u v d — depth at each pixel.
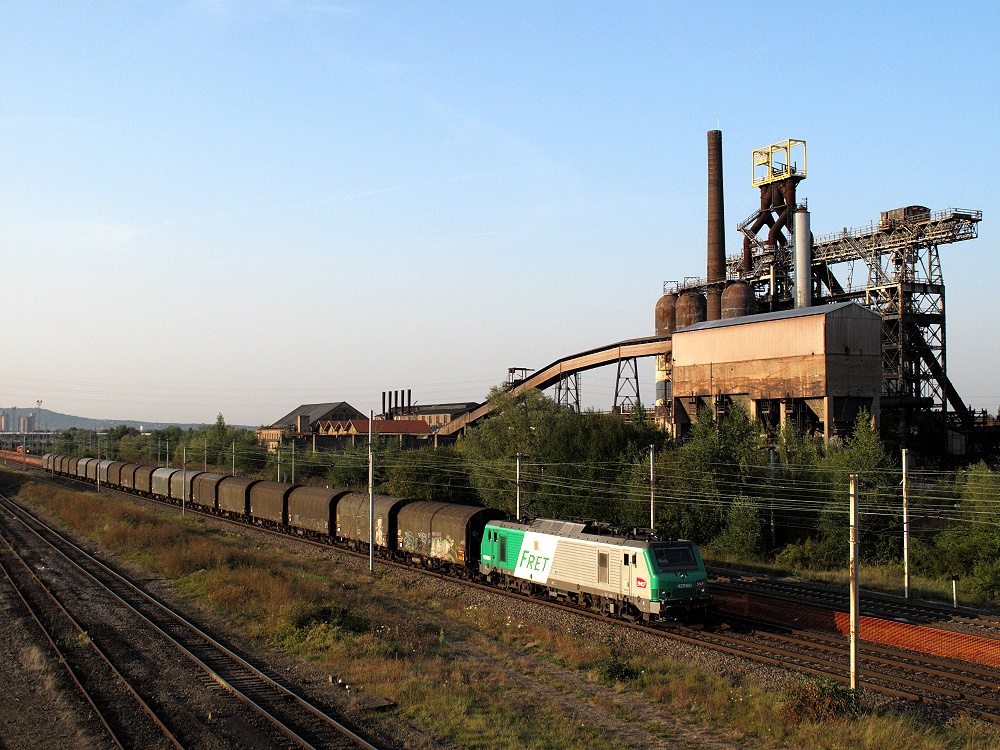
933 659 23.81
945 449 69.31
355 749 16.14
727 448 51.91
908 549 36.53
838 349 57.19
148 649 24.09
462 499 68.12
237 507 61.50
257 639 25.52
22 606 30.50
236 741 16.50
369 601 31.59
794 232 76.38
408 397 136.62
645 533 29.72
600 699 19.80
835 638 26.44
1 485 101.25
